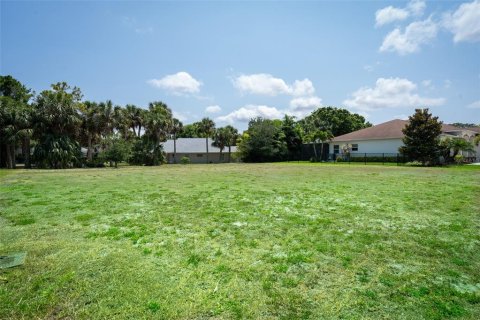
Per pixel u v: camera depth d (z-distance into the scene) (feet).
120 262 12.25
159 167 100.48
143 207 23.66
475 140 89.04
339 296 9.49
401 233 16.08
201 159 166.50
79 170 81.46
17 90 123.54
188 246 14.30
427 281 10.51
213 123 197.67
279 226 17.70
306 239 15.23
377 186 34.88
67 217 20.36
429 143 74.13
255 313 8.54
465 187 32.86
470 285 10.20
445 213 20.61
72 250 13.74
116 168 95.20
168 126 140.67
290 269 11.59
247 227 17.54
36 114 99.96
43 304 9.01
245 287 10.09
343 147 105.40
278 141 133.18
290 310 8.70
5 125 99.96
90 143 120.16
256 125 138.82
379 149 98.48
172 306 8.89
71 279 10.64
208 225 18.07
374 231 16.53
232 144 166.81
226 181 43.34
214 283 10.39
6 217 20.44
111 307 8.86
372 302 9.12
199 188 35.17
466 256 12.81
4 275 10.97
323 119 192.24
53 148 98.37
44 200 27.17
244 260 12.50
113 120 120.88
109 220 19.47
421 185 35.17
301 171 62.64
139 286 10.13
